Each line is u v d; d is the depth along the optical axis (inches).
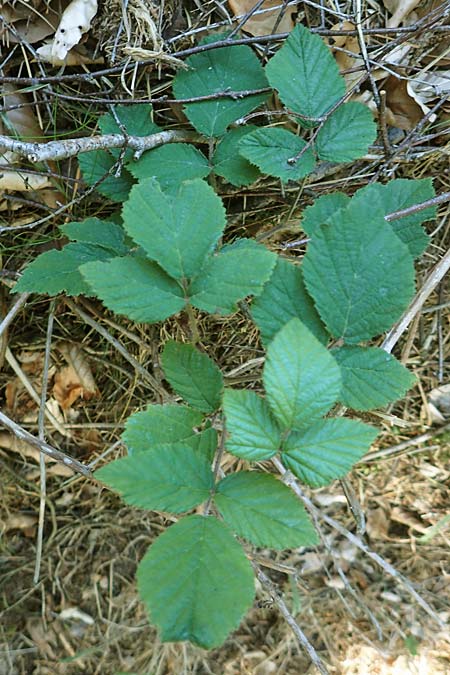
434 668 32.4
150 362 32.2
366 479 38.1
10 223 28.7
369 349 20.0
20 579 35.4
